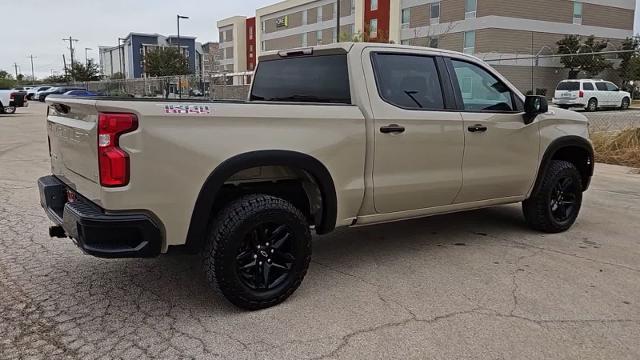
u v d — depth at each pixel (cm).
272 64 494
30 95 5247
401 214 443
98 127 308
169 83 3200
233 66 8438
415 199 442
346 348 315
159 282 415
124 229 312
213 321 349
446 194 462
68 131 357
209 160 331
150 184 315
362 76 412
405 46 446
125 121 306
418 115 431
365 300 384
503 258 477
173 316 356
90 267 446
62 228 377
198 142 327
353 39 2983
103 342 320
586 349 315
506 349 314
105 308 367
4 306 369
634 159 1071
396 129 416
